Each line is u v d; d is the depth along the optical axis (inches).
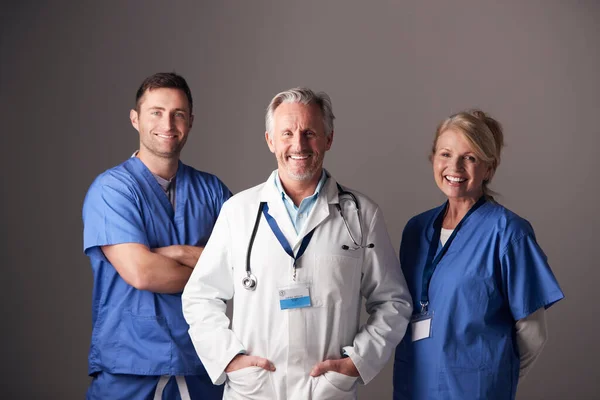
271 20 149.3
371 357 78.4
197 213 95.8
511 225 81.7
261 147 149.2
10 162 143.9
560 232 150.3
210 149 147.9
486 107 149.6
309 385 77.5
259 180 148.9
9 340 143.9
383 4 149.6
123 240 89.2
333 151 149.3
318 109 79.5
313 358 78.1
